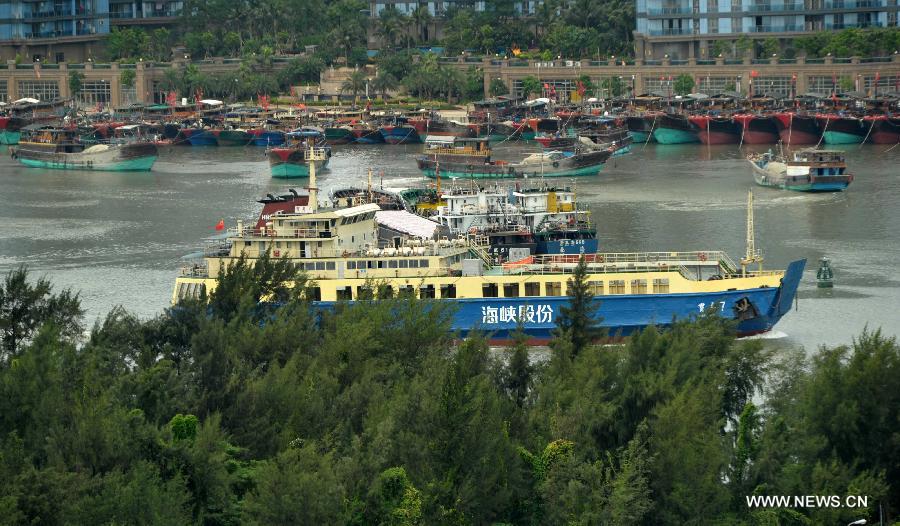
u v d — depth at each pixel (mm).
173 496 154375
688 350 190875
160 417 177250
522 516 164750
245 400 178625
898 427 172750
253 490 162625
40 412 170000
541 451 170875
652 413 174250
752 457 172000
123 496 151500
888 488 166000
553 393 183500
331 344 197625
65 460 161000
